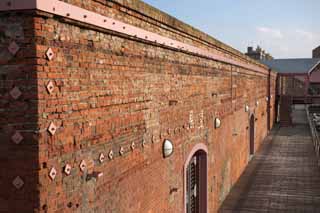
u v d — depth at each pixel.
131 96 5.32
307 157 19.08
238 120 14.63
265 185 14.18
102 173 4.57
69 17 3.72
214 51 10.01
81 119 4.08
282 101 33.09
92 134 4.31
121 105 5.02
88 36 4.16
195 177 9.98
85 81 4.13
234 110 13.66
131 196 5.45
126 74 5.13
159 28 6.14
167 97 6.85
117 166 4.97
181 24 7.08
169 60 6.86
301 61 39.47
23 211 3.49
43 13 3.38
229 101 12.65
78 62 3.99
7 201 3.53
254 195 13.00
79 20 3.89
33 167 3.43
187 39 7.64
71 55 3.86
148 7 5.52
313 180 14.79
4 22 3.40
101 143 4.52
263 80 23.81
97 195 4.48
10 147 3.48
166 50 6.68
